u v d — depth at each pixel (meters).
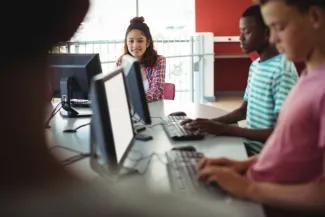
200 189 1.28
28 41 0.45
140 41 3.35
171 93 3.52
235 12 7.70
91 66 2.53
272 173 1.25
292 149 1.20
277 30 1.16
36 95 0.47
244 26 2.29
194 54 7.17
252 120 2.34
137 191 0.53
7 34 0.43
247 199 1.19
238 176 1.26
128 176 1.49
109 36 7.12
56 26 0.46
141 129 2.22
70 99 2.63
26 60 0.45
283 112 1.31
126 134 1.59
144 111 2.17
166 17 7.73
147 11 7.63
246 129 2.12
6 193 0.45
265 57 2.30
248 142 2.08
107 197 0.49
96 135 1.25
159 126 2.34
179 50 7.51
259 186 1.19
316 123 1.14
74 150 1.80
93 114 1.20
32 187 0.46
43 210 0.44
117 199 0.49
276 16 1.13
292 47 1.14
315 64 1.18
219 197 1.21
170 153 1.75
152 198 0.52
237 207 1.13
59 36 0.47
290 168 1.21
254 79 2.34
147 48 3.39
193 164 1.57
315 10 1.08
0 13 0.43
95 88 1.17
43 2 0.44
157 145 1.96
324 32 1.11
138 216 0.47
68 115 2.60
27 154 0.46
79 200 0.47
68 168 0.53
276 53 2.26
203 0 7.71
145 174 1.53
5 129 0.45
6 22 0.43
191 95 7.23
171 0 7.68
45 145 0.48
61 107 2.68
